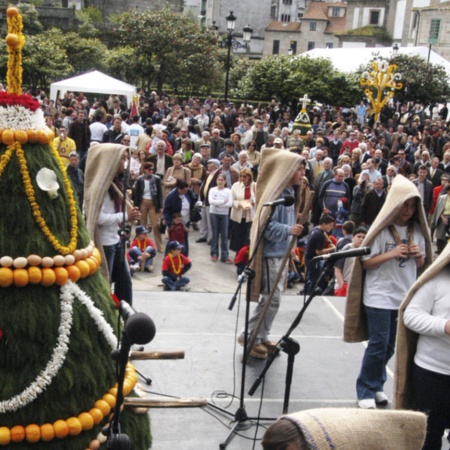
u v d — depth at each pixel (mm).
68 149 13664
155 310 6910
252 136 17969
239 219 10500
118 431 2883
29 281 3189
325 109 30641
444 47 48406
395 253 4715
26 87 33625
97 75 24172
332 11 67625
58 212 3316
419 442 1912
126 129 16562
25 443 3213
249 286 4762
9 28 3279
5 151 3221
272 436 1808
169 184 11930
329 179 12734
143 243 10297
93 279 3531
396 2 59562
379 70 26625
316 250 8422
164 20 36531
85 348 3322
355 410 1920
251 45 71375
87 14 51844
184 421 4844
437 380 3781
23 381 3180
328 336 6598
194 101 31859
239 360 5840
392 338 5168
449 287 3766
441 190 12828
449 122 29922
